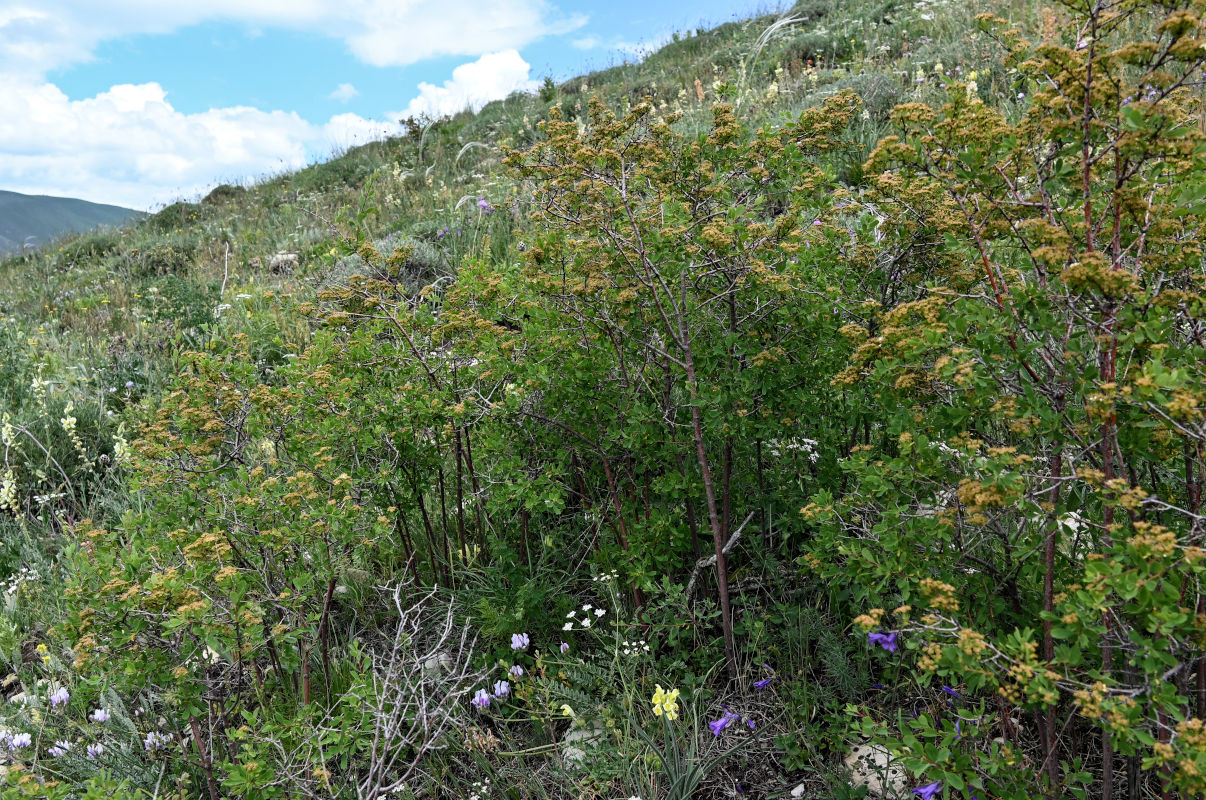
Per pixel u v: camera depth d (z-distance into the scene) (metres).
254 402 2.92
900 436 2.05
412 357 3.29
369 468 3.21
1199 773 1.35
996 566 2.44
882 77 8.95
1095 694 1.49
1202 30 1.64
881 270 2.78
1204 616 1.58
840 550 2.14
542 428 3.18
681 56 17.55
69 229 17.86
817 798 2.33
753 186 3.08
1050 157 1.98
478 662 3.08
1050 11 7.97
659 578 3.20
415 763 2.39
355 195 13.21
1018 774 1.91
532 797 2.58
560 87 18.81
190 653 2.24
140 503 4.55
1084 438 1.86
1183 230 2.05
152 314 8.12
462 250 7.71
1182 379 1.51
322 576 2.66
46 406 5.89
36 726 2.95
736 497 3.22
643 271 2.67
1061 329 1.86
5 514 4.98
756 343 2.81
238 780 2.09
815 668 2.79
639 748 2.53
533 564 3.55
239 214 15.31
